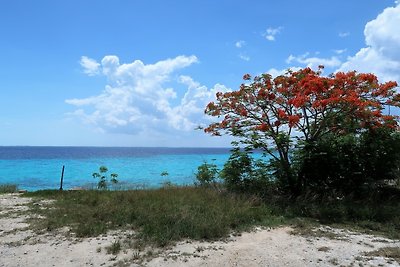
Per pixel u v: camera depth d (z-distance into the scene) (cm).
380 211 1017
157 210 1013
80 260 672
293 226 930
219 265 652
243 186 1302
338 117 1196
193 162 5612
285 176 1285
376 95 1191
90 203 1188
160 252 714
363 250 734
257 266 649
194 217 916
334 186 1267
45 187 2583
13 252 713
